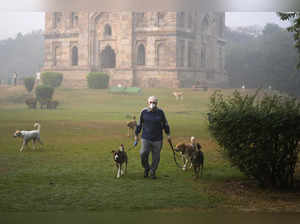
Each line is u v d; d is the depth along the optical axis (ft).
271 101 27.30
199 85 197.26
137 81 209.56
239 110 27.04
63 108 136.98
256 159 26.48
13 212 20.42
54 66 229.45
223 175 31.35
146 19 209.46
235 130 26.76
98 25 220.64
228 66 251.80
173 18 201.57
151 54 207.21
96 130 70.69
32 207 21.68
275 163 26.71
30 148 46.83
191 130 70.85
